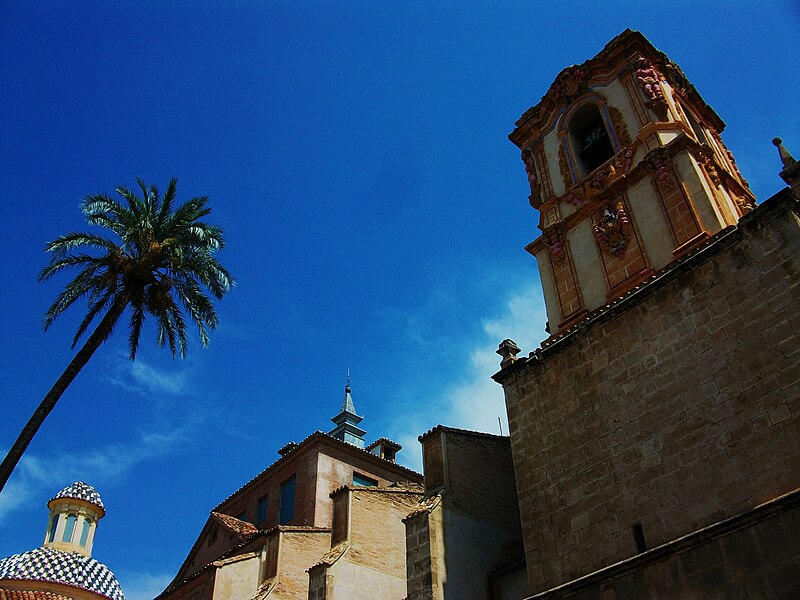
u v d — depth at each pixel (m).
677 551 16.69
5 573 46.81
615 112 27.30
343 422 53.50
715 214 21.98
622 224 24.25
